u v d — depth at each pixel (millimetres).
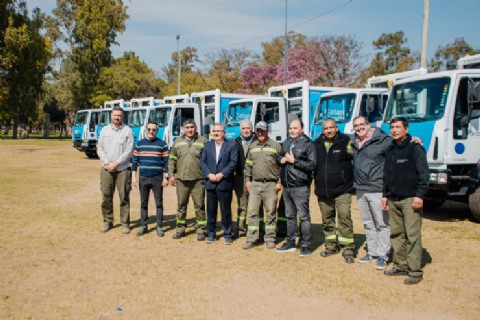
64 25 48500
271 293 4891
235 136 14398
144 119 18188
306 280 5289
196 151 6949
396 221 5352
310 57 35625
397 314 4375
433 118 8031
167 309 4453
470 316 4328
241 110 14516
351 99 12227
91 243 6832
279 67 37469
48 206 9719
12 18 33344
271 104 14305
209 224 6953
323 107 13109
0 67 33438
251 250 6551
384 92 12281
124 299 4691
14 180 13711
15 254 6219
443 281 5254
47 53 38375
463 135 7883
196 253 6371
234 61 49094
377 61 45844
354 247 6137
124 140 7363
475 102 7816
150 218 8773
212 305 4562
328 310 4465
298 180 6109
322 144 6031
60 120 66125
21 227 7766
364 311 4441
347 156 5898
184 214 7184
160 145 7312
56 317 4246
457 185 8172
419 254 5188
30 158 21984
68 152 26328
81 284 5105
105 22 46719
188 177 6949
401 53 46312
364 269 5695
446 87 7984
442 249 6570
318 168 6027
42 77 39875
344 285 5133
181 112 16438
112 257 6129
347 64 35062
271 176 6516
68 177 14680
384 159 5660
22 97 38000
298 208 6199
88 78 48031
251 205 6613
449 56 42562
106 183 7410
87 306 4504
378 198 5664
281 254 6352
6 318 4207
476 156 8000
